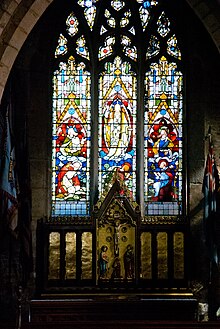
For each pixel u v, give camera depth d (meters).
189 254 31.81
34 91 32.44
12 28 27.36
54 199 32.38
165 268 31.80
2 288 30.62
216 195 30.66
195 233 31.94
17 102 31.83
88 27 33.25
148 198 32.44
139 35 33.25
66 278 31.66
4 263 30.73
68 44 33.19
